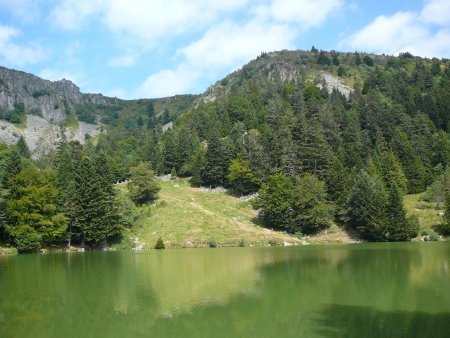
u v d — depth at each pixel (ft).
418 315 91.97
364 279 138.82
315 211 338.75
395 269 159.12
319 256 212.64
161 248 294.46
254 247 289.74
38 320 93.56
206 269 171.01
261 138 495.00
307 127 472.03
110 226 303.68
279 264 182.50
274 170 425.69
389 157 427.33
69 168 391.86
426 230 325.83
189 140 554.87
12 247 277.64
